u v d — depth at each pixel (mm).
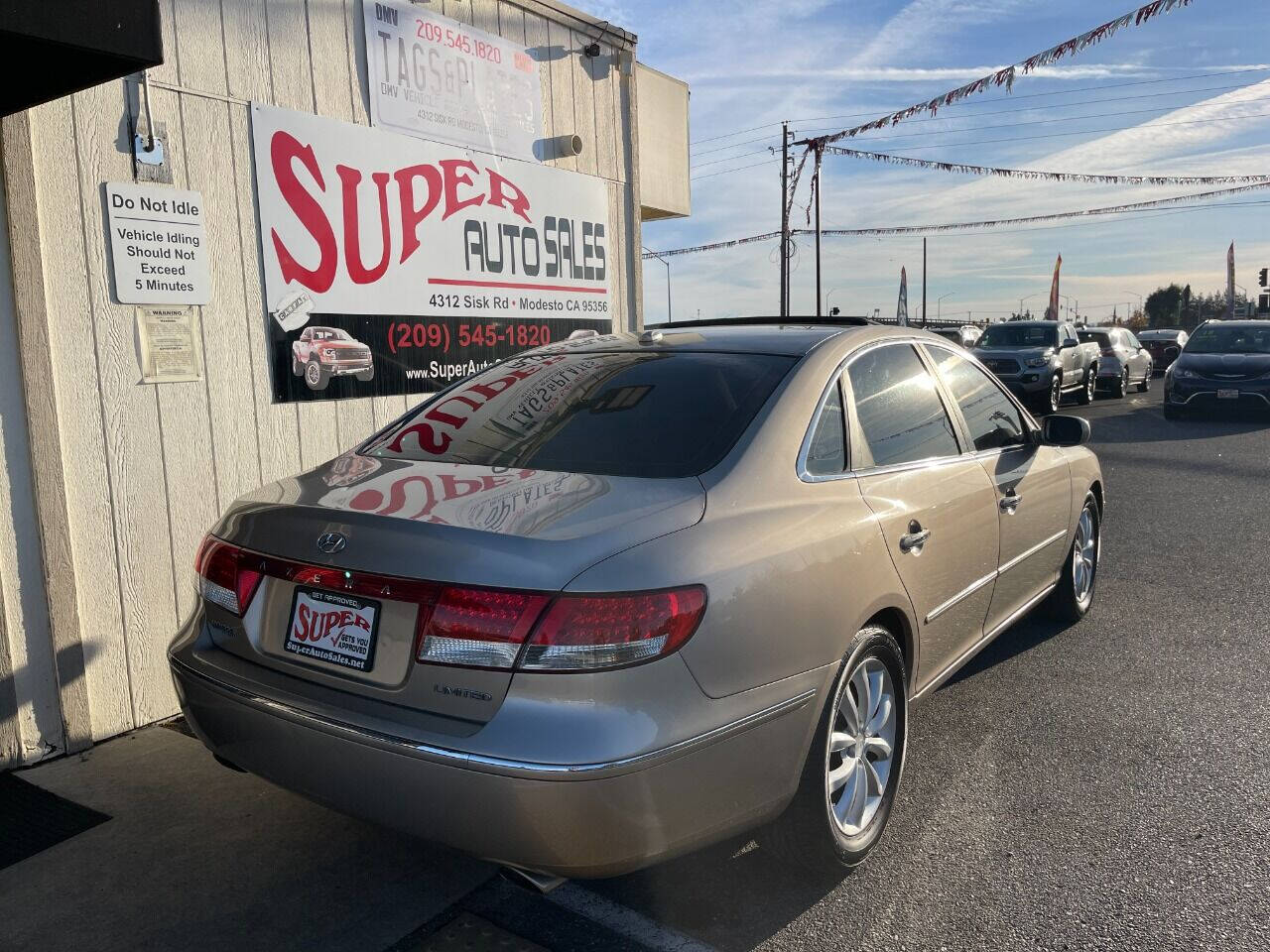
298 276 4629
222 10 4246
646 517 2367
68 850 3004
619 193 6996
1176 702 4242
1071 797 3383
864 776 2928
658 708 2156
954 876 2904
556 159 6332
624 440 2863
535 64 6113
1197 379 15906
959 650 3723
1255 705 4203
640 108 8086
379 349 5102
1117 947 2561
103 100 3789
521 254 6070
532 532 2250
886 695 3047
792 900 2779
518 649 2104
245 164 4375
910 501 3178
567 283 6488
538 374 3426
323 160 4730
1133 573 6477
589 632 2104
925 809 3307
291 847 3039
